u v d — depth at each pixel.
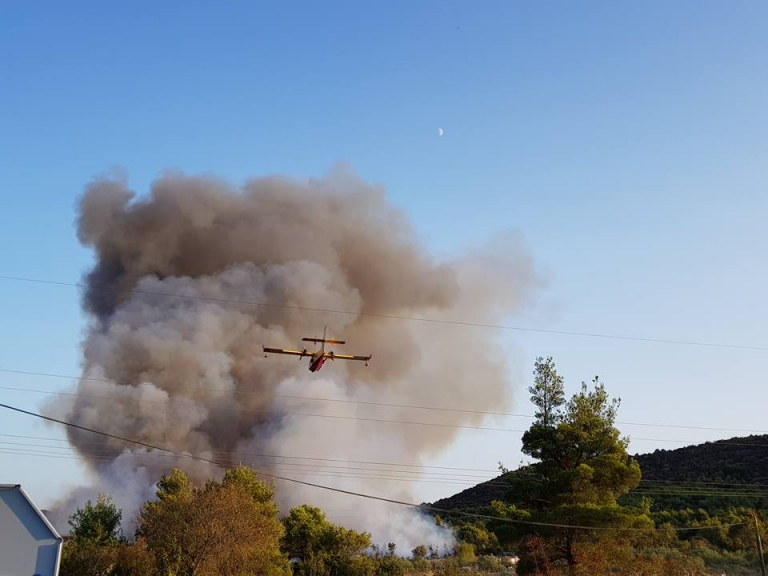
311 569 63.00
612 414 50.31
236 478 53.50
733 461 104.81
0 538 28.88
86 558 40.78
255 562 43.25
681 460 112.31
